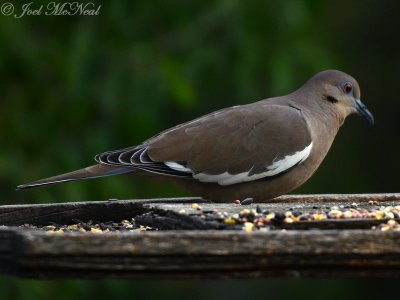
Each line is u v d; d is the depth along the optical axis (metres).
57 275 6.48
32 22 14.31
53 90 14.33
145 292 16.33
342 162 16.94
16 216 9.66
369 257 6.79
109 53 14.12
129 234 6.56
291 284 16.66
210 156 10.66
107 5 14.12
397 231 6.85
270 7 14.14
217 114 10.96
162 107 14.12
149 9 14.31
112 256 6.52
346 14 17.09
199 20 14.38
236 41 14.16
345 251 6.77
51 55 14.24
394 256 6.83
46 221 9.71
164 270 6.61
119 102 13.98
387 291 16.89
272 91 14.11
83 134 14.19
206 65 14.16
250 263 6.69
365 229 7.76
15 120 14.24
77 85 13.75
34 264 6.40
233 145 10.72
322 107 11.58
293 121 11.02
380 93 17.34
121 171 10.55
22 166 13.89
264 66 14.21
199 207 8.54
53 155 14.03
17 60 14.12
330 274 6.82
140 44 14.19
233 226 7.66
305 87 11.73
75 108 14.03
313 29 14.76
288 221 7.67
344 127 17.17
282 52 14.23
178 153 10.65
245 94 14.19
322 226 7.71
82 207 9.77
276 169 10.77
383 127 17.27
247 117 10.89
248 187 10.80
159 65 13.95
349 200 10.34
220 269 6.67
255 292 16.64
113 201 10.02
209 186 10.79
